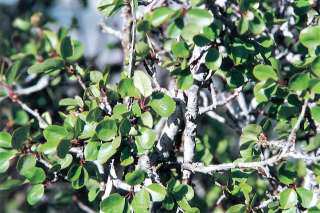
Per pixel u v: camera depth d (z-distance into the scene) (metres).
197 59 0.98
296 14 1.02
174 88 1.03
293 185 0.99
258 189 1.12
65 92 1.30
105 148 0.95
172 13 0.93
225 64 1.01
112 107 1.01
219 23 0.96
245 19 0.95
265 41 1.01
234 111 1.16
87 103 1.01
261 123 1.04
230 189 1.01
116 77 1.34
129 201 0.98
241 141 1.00
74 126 0.96
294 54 1.11
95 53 1.38
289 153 0.95
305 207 0.97
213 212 1.17
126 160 0.97
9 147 1.00
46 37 1.26
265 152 1.08
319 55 0.94
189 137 1.02
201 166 1.01
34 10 1.53
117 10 0.98
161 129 1.12
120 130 0.94
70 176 0.98
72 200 1.24
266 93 0.98
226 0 1.00
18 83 1.26
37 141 1.00
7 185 1.01
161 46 1.16
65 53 1.06
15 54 1.31
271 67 0.97
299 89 0.95
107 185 0.99
